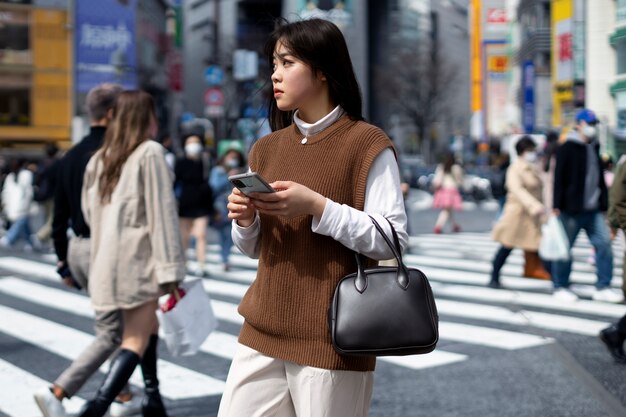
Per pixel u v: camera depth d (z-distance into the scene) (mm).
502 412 4746
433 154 68688
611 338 5914
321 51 2492
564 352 6281
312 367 2404
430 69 63688
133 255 4004
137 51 50250
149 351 4598
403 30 86500
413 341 2324
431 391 5230
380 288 2357
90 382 5594
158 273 3990
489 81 55219
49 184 14539
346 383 2422
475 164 45000
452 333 7082
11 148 43500
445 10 106812
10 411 4879
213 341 6945
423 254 13695
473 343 6668
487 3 54281
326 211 2336
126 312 4062
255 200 2350
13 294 9773
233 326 7613
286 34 2520
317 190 2457
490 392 5184
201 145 10625
